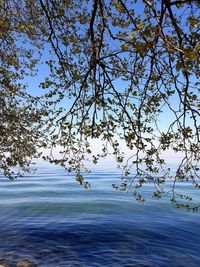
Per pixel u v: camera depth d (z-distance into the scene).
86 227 19.88
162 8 4.18
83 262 13.36
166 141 4.98
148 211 27.16
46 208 27.81
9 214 24.69
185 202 33.41
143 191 43.19
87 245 15.91
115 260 13.77
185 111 4.69
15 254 14.27
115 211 26.70
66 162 5.76
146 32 3.56
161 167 5.25
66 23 7.36
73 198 35.31
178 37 4.46
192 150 4.76
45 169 117.56
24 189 45.56
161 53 4.84
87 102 5.45
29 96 9.94
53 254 14.38
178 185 53.62
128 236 17.88
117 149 5.50
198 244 17.16
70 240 16.78
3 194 39.22
